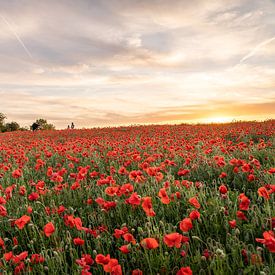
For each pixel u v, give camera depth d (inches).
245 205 156.7
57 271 146.1
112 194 187.2
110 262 113.7
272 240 112.7
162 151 426.9
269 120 976.9
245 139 567.2
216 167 296.4
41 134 1051.3
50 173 269.7
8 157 454.9
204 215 179.9
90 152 446.3
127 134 808.3
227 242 144.9
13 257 135.1
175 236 124.7
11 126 2689.5
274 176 233.9
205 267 136.1
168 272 134.5
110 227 185.8
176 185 224.5
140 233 159.5
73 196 250.4
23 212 217.2
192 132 732.0
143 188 245.4
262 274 113.0
